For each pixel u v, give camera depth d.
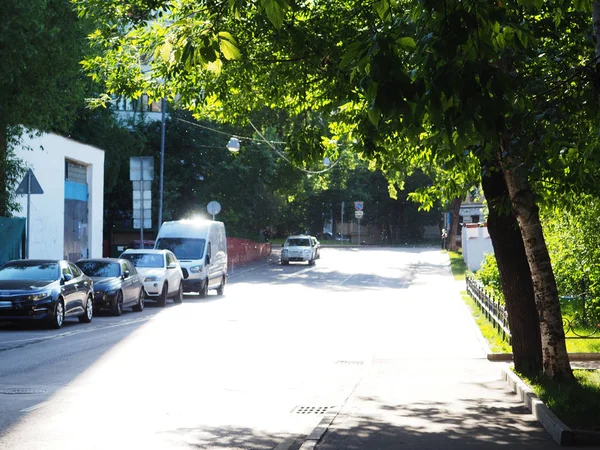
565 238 21.72
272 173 58.50
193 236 36.34
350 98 12.28
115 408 11.10
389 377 14.64
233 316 26.66
